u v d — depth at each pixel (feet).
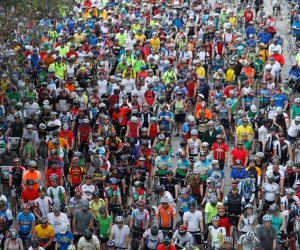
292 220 245.86
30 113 315.78
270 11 470.39
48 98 324.80
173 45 368.68
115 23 405.80
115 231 239.30
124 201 265.95
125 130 307.17
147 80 333.21
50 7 375.86
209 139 291.17
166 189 261.03
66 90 321.32
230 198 246.27
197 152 285.23
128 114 307.37
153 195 273.13
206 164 264.93
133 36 384.27
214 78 340.59
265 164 282.77
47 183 263.90
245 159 277.23
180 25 411.34
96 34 398.21
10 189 269.03
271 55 360.28
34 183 256.32
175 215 244.01
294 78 342.23
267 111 307.17
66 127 291.38
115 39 382.22
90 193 255.09
